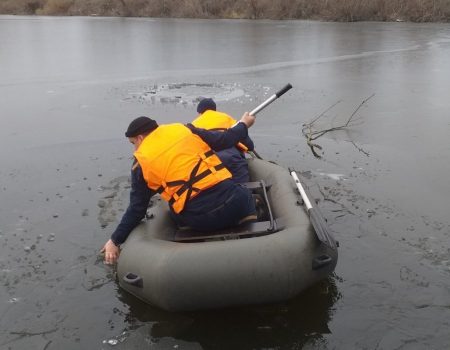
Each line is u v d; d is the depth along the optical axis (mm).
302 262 2953
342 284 3375
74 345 2912
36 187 5191
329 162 5715
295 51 14336
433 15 21812
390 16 22266
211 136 3416
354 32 18297
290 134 6855
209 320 3066
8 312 3211
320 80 10414
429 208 4469
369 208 4473
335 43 15633
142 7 28344
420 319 3018
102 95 9484
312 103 8570
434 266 3564
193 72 11648
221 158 4133
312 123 7316
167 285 2889
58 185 5238
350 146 6289
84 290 3418
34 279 3561
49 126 7492
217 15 25609
